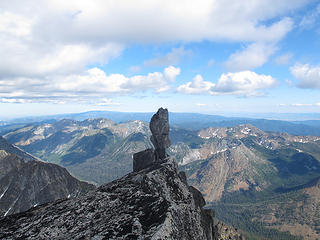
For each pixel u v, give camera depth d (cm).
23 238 1841
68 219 2020
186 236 1673
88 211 2100
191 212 2156
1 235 1944
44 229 1914
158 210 1778
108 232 1566
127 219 1725
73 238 1627
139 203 2036
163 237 1409
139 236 1430
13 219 2319
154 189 2398
